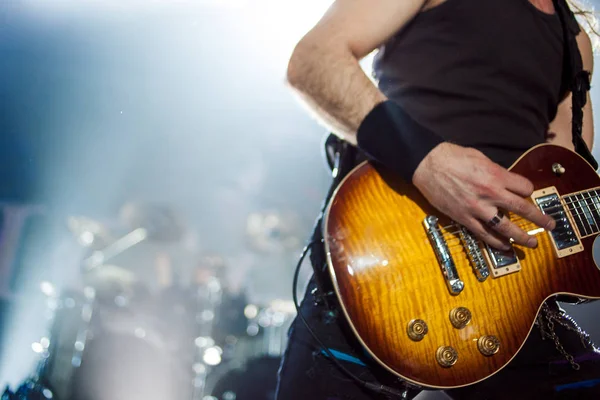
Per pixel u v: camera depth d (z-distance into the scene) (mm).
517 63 1550
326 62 1400
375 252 1404
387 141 1391
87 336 3715
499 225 1392
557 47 1635
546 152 1602
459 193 1370
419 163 1377
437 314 1398
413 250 1422
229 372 4160
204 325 4484
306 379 1504
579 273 1551
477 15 1535
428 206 1464
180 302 4523
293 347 1555
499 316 1440
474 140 1521
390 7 1466
